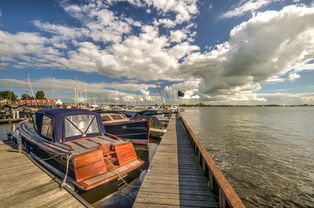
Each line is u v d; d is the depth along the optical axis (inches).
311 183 285.6
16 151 265.4
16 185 158.1
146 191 151.8
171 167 213.5
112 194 192.4
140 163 239.9
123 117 443.5
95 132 272.8
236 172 328.8
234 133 762.2
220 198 122.7
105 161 217.8
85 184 176.1
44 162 239.3
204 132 788.6
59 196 142.0
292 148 505.4
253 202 236.2
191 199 139.4
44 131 255.8
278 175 315.9
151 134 550.3
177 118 990.4
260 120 1491.1
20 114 1109.7
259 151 469.1
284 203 234.2
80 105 2032.5
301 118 1738.4
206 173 182.7
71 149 203.0
